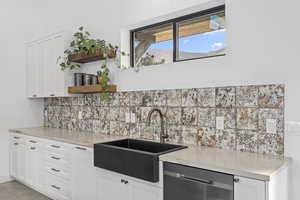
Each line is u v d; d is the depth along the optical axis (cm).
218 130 217
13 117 404
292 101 179
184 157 181
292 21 179
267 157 182
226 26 212
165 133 254
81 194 263
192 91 234
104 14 321
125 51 303
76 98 364
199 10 242
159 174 189
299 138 176
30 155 348
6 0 397
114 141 260
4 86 395
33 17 428
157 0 260
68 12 379
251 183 143
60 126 397
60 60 345
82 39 322
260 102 194
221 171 155
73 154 272
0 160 392
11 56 402
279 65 185
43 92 378
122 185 217
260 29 193
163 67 256
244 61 202
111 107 312
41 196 334
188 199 172
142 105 276
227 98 212
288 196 178
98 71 319
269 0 189
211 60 221
